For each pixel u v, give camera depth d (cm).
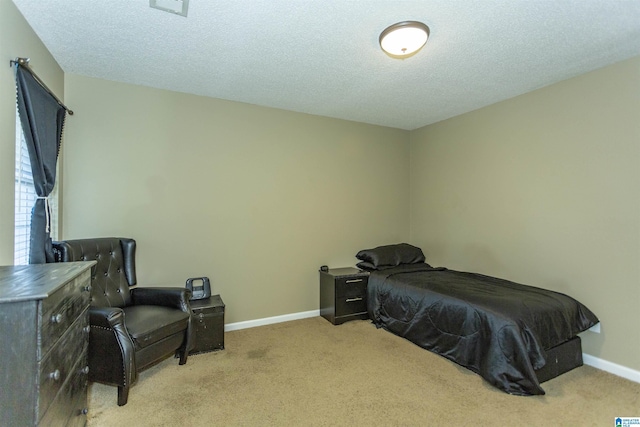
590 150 270
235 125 346
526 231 318
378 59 251
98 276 252
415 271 365
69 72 276
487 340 236
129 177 301
